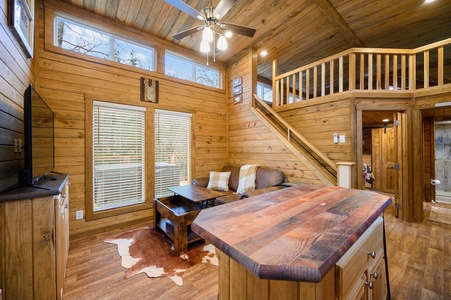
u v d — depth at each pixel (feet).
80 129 9.68
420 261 7.12
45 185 5.28
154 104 12.07
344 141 10.98
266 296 2.46
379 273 4.00
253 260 1.95
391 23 11.57
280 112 14.30
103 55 10.55
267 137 12.98
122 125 11.05
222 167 15.60
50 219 4.69
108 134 10.59
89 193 9.83
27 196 4.42
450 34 12.80
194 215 8.17
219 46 8.00
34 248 4.53
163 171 12.57
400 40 13.43
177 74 13.51
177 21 10.66
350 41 13.25
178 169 13.33
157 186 12.25
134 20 10.60
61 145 9.22
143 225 11.03
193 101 14.02
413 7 10.25
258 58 15.43
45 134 6.50
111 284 6.14
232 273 2.94
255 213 3.34
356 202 3.95
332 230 2.65
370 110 10.80
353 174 10.41
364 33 12.55
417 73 17.31
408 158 10.98
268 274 1.81
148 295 5.70
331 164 9.59
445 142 17.65
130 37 11.26
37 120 5.68
